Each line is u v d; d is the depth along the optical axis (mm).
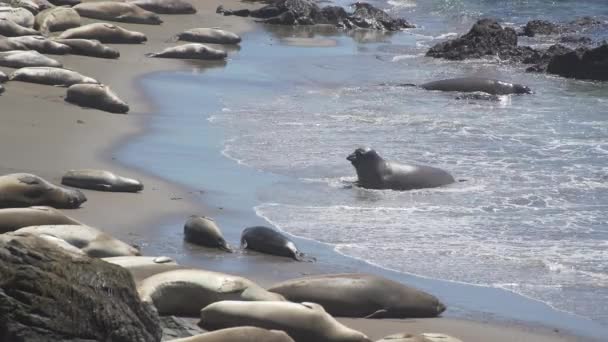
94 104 65062
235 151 57875
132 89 73125
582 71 87625
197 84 77188
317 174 53969
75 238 35844
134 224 42969
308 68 87312
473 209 48312
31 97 65562
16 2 95938
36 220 37812
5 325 24719
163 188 49219
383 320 33781
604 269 40844
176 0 112625
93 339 25484
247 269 38000
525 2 139000
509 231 45156
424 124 66375
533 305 36812
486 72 89000
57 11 92750
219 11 116500
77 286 25719
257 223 44938
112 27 90938
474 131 64688
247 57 91438
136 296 26703
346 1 147000
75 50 83500
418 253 41781
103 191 47469
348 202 49062
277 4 116375
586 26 115938
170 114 66500
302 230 44219
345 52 98000
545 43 106438
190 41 96250
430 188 51844
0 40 79000
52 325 25062
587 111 72562
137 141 58438
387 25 116188
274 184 51625
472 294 37531
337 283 34000
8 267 25234
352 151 58938
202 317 30188
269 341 26266
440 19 126625
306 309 29906
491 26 99062
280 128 64188
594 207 49156
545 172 55219
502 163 56938
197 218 41125
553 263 41250
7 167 49656
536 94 79125
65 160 52438
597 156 58938
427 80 84500
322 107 71250
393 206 48500
